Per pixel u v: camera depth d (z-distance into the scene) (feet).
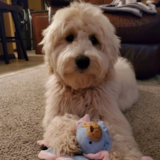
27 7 16.15
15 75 7.06
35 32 13.44
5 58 9.53
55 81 3.34
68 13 2.94
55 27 3.02
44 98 4.62
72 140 2.26
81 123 2.35
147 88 5.60
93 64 2.70
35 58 11.91
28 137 2.88
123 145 2.26
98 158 2.01
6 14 11.87
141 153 2.26
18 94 4.92
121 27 6.00
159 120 3.41
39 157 2.23
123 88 3.94
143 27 5.86
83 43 2.82
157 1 6.81
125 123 2.87
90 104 3.07
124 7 6.02
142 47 6.29
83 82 2.92
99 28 3.01
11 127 3.18
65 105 3.11
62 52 2.85
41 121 3.40
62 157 2.07
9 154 2.47
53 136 2.46
